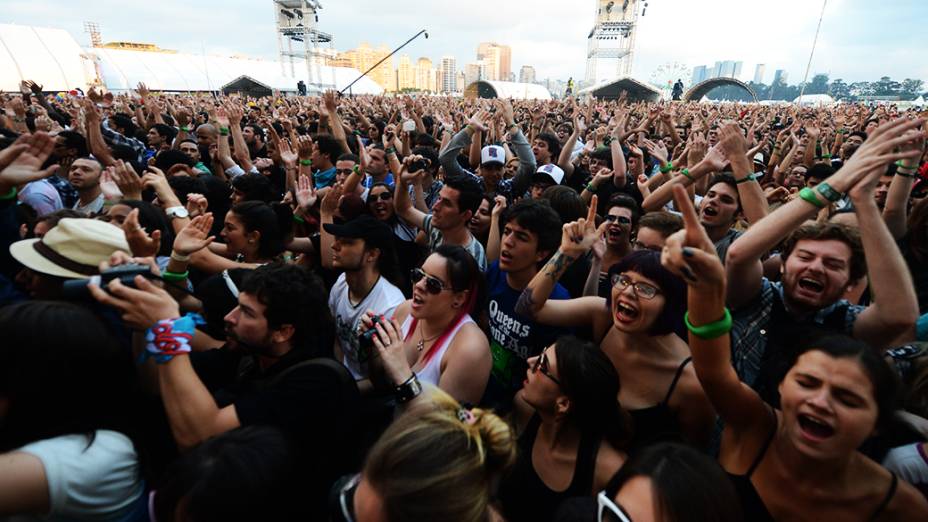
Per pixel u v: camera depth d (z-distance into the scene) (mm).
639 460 1221
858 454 1408
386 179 5684
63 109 12633
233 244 3051
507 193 5340
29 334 1257
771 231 1829
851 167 1733
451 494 983
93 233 1835
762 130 11273
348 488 1213
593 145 9125
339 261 2707
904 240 2941
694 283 1326
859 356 1259
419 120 11156
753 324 2123
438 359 2246
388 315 2730
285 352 1883
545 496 1783
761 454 1511
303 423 1634
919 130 1664
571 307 2475
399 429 1104
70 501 1235
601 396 1678
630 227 3289
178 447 1529
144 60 47875
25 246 1863
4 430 1293
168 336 1459
